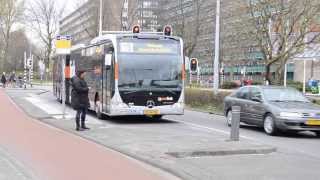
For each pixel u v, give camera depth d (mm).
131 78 19625
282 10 24469
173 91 20031
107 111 20281
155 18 47719
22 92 47125
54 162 10859
